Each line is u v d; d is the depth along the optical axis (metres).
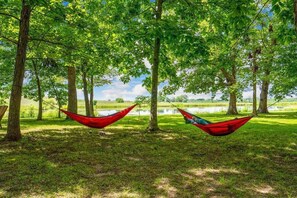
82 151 8.71
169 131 13.68
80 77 26.56
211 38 12.48
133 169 6.55
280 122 17.66
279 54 16.55
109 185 5.31
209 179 5.71
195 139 11.23
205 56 11.35
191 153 8.44
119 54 14.33
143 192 4.91
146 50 14.74
